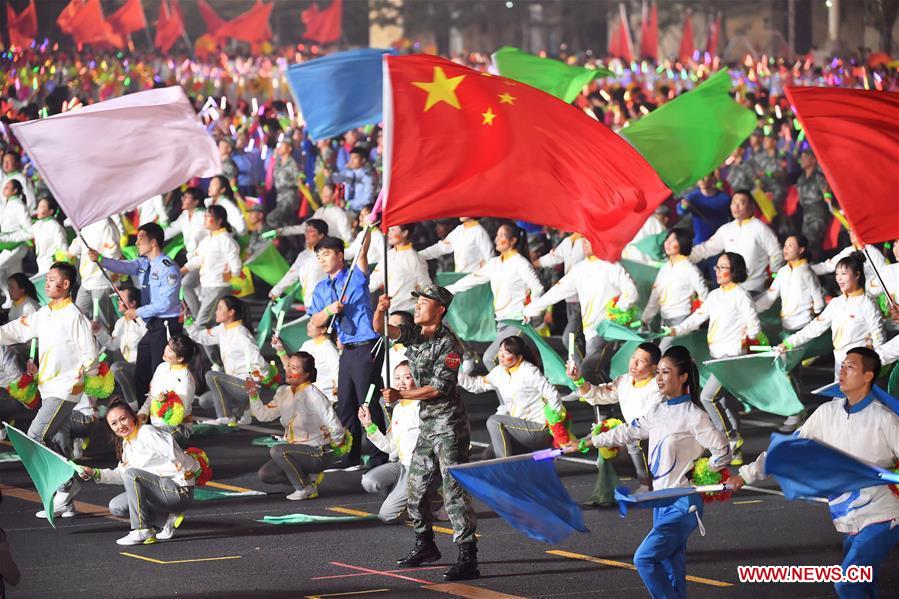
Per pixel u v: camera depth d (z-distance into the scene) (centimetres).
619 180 2858
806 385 4962
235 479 3631
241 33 14512
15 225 5841
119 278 5119
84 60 11856
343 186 6328
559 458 3916
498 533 3067
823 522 3153
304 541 2980
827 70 11056
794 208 7012
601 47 16800
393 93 2841
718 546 2933
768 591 2575
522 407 3331
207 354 4656
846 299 3778
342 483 3584
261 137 8150
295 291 4809
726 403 3847
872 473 2075
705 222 5566
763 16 15062
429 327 2684
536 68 4644
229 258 4875
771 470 2084
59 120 3634
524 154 2858
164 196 5894
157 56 13238
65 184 3641
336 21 15250
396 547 2928
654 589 2314
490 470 2362
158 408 3450
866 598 2228
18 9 13600
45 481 2833
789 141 7306
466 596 2547
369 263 4547
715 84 4138
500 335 4338
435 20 16938
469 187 2836
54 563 2795
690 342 4059
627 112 8050
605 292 4116
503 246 4375
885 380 4091
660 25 15775
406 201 2812
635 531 3064
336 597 2544
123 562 2802
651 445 2411
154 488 2939
